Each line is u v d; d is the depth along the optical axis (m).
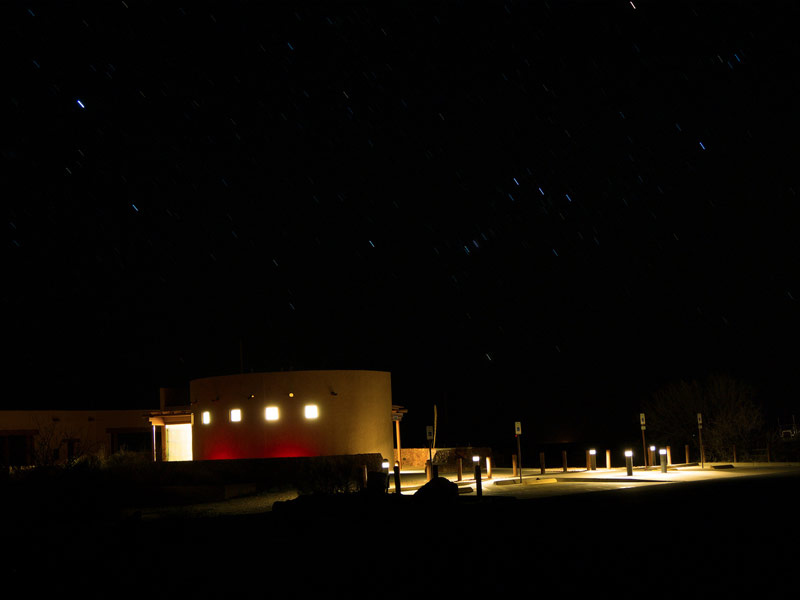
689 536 10.77
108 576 10.31
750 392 37.44
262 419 30.30
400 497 17.38
